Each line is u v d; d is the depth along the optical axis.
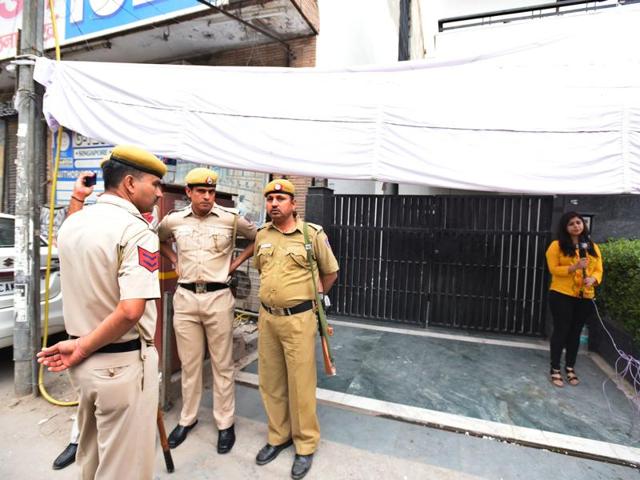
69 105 2.88
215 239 2.52
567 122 2.24
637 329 3.22
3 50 6.22
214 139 2.65
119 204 1.57
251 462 2.35
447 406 3.06
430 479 2.22
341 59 6.48
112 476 1.55
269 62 5.94
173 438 2.49
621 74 2.24
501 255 5.03
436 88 2.38
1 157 8.36
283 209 2.28
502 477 2.26
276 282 2.27
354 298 5.72
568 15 6.39
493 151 2.30
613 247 3.96
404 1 10.56
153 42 5.86
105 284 1.49
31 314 3.07
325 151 2.50
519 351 4.39
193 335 2.52
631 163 2.17
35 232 3.07
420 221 5.36
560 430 2.74
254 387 3.35
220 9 4.87
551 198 4.81
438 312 5.32
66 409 2.88
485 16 6.75
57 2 5.92
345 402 3.09
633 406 3.11
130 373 1.56
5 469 2.21
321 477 2.22
